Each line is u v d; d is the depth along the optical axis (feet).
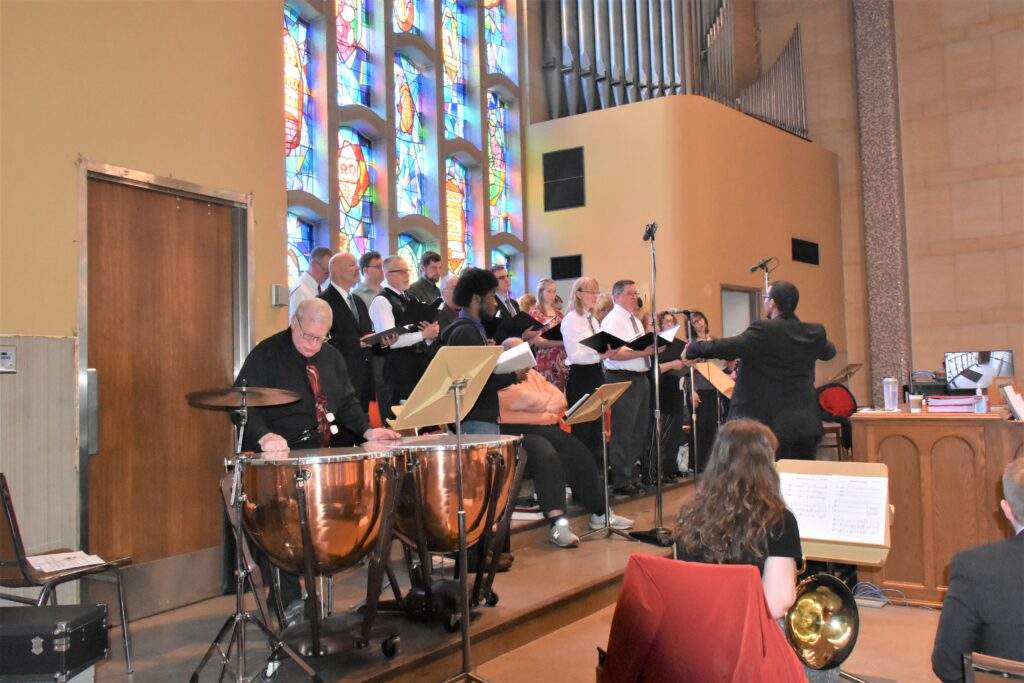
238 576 10.45
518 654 13.74
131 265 14.58
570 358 21.06
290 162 25.99
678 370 24.29
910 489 16.89
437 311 18.61
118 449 14.26
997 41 41.04
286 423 13.17
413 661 11.82
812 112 45.70
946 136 42.19
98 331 14.02
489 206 34.27
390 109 29.40
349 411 14.11
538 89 37.14
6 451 12.32
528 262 36.58
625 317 21.74
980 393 19.72
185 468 15.43
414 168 30.89
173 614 14.49
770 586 9.09
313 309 13.00
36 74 12.96
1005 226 40.81
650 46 38.68
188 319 15.56
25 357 12.61
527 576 16.30
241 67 16.51
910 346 43.04
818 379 42.29
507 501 13.73
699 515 9.52
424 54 30.94
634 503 23.36
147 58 14.65
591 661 13.41
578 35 36.63
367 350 18.15
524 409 18.65
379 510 11.41
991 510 16.08
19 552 10.90
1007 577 8.17
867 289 44.06
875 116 43.68
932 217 42.57
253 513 11.00
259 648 12.50
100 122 13.84
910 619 15.81
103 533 13.96
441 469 12.55
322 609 13.82
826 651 10.63
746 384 17.11
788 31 46.26
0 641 9.57
